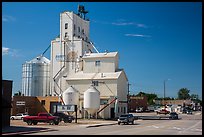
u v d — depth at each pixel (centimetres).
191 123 5391
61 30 8575
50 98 7281
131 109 13475
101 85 7100
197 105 18950
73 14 8600
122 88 7369
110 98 6869
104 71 7375
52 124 4684
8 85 3841
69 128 3912
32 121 4644
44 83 8494
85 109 6712
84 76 7362
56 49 8488
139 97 14100
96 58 7475
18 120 6072
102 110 6700
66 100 6900
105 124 4897
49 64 8575
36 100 7369
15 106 7225
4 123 3812
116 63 7481
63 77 8275
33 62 8612
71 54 8350
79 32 8906
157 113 10150
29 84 8544
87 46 8588
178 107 14150
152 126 4481
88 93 6688
